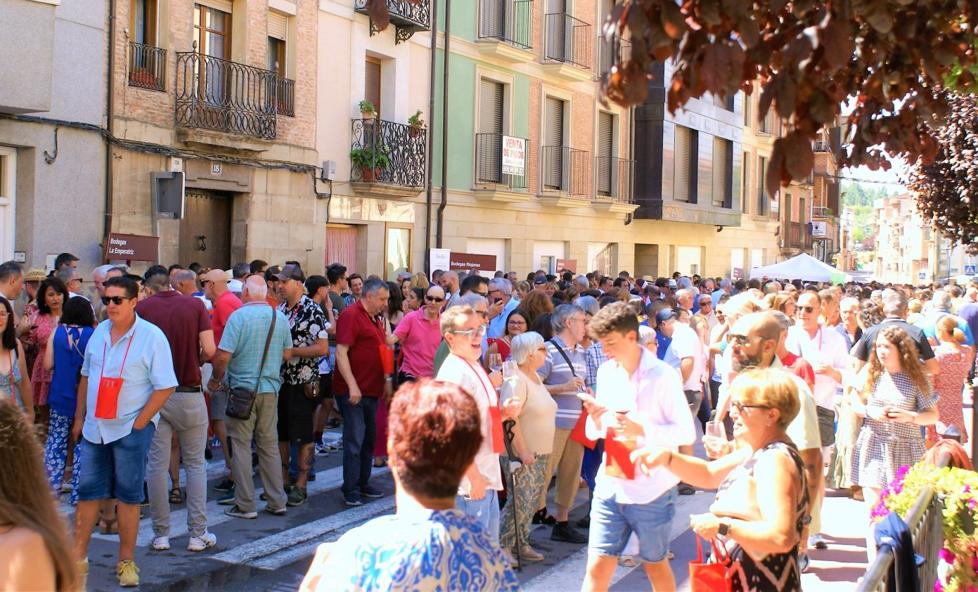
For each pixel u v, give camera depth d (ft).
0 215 42.09
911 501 18.16
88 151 44.93
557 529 26.53
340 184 61.26
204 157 51.16
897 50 12.06
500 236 76.95
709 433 16.01
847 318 37.86
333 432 40.65
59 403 25.44
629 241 96.07
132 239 43.50
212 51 52.60
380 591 8.59
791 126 10.37
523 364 23.98
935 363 29.01
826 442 28.48
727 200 114.21
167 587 21.62
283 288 29.35
